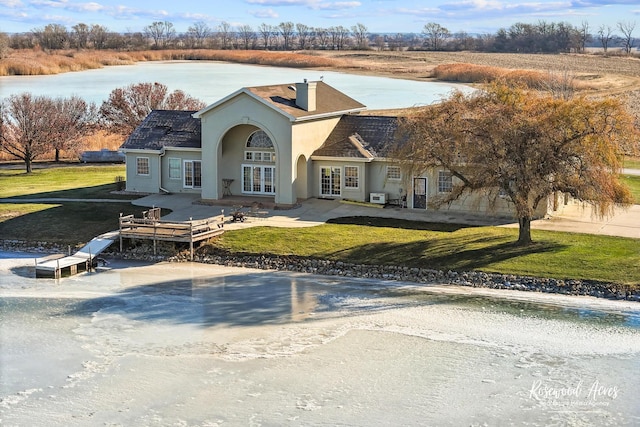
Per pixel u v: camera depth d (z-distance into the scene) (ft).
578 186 111.04
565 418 74.95
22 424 74.49
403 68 543.80
